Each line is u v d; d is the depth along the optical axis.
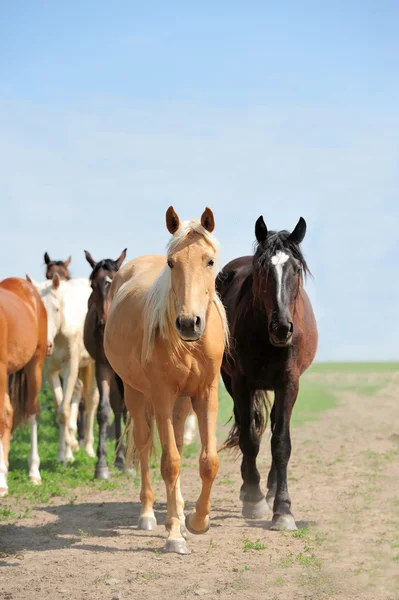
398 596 7.93
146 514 11.58
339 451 20.16
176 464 9.86
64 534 11.20
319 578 8.56
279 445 11.52
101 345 17.39
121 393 15.57
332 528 11.11
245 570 8.98
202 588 8.28
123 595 8.11
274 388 11.84
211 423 9.86
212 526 11.54
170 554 9.79
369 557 9.43
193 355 9.67
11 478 16.52
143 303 10.68
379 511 12.28
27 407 17.00
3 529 11.58
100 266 17.77
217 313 9.99
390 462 18.02
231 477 16.80
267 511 12.35
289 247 11.39
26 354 16.17
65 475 17.23
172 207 9.70
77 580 8.72
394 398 38.84
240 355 11.96
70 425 20.81
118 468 18.05
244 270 13.48
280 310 10.90
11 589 8.42
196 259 9.18
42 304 17.66
